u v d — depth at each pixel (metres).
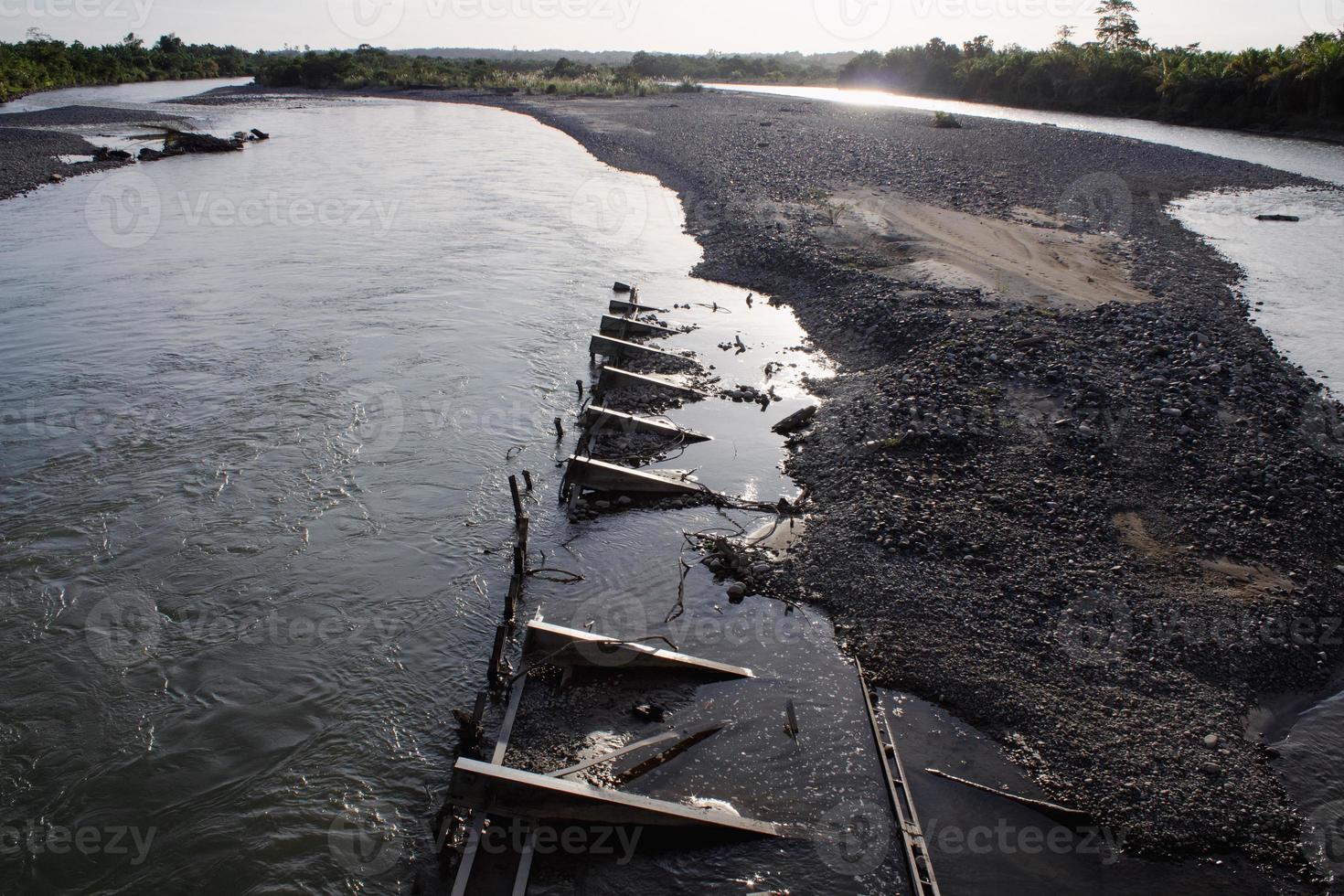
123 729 10.47
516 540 14.12
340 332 23.09
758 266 28.55
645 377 19.48
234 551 13.77
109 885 8.62
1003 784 9.36
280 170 50.00
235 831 9.16
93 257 30.45
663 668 11.08
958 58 104.19
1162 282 25.55
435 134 68.06
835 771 9.63
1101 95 77.50
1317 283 26.45
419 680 11.21
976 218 33.19
